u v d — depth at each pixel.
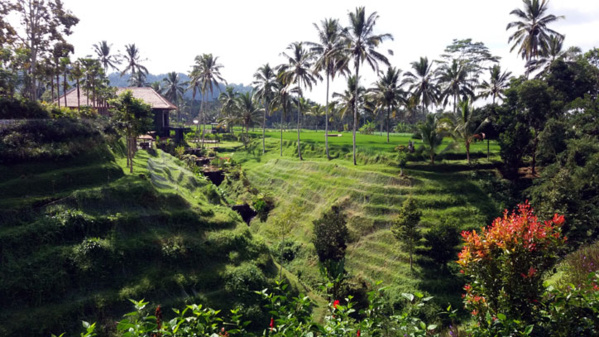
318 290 32.16
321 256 36.09
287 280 28.44
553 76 49.72
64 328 19.45
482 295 8.32
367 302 29.81
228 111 91.19
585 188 31.50
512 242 7.84
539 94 41.47
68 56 40.84
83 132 32.53
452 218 36.38
